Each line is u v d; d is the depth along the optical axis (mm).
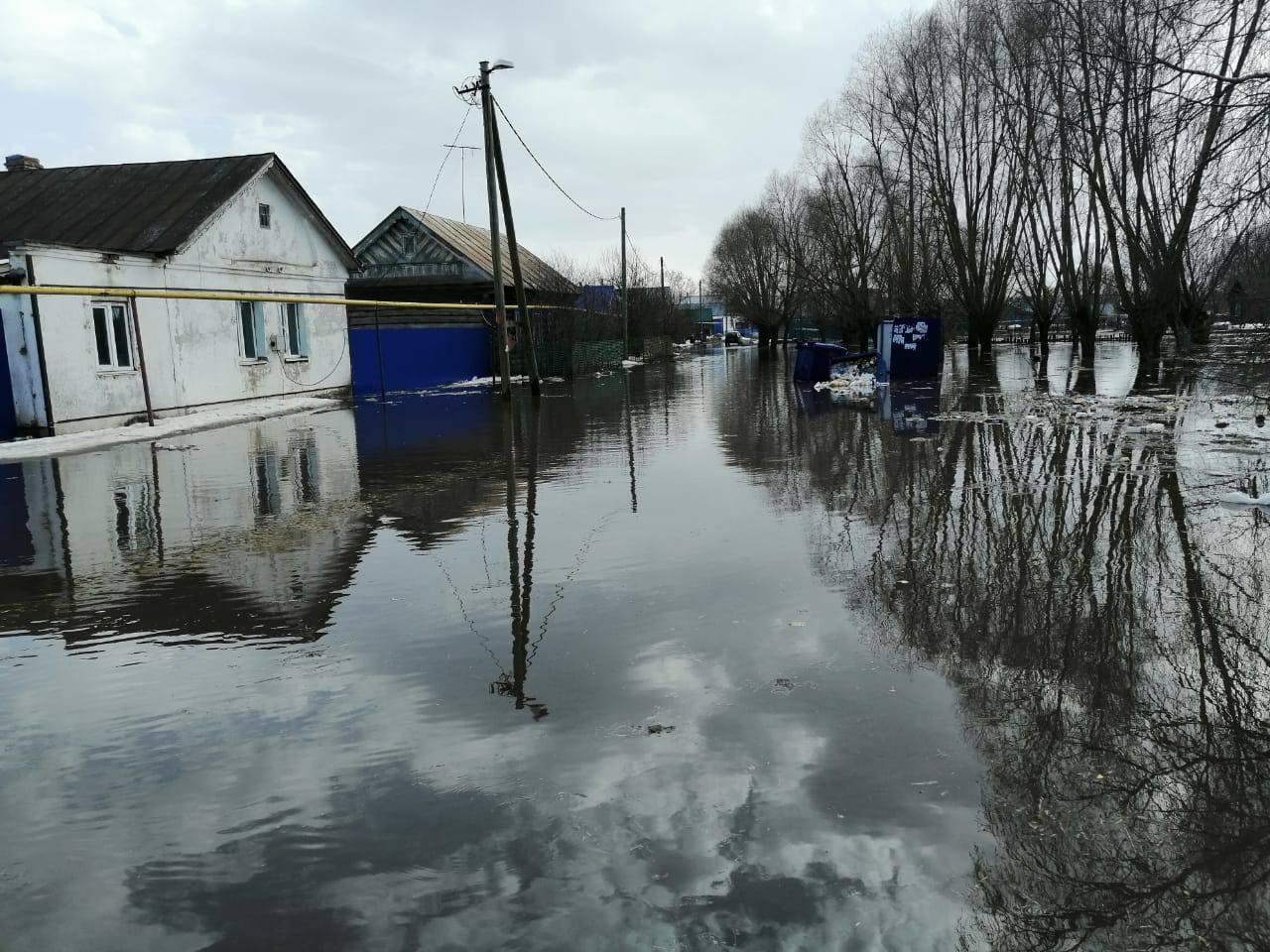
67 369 14438
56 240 17484
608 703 3527
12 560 6277
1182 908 2213
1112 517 6477
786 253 52688
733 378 27312
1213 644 3951
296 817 2758
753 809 2707
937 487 7941
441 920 2240
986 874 2365
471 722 3396
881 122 33375
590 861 2475
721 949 2102
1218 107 7695
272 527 7238
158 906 2342
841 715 3346
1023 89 24969
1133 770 2879
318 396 21875
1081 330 24734
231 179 18797
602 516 7258
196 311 17750
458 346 26953
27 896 2396
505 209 20203
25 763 3188
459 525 7098
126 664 4180
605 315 34344
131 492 9094
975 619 4383
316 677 3928
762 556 5766
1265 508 6566
